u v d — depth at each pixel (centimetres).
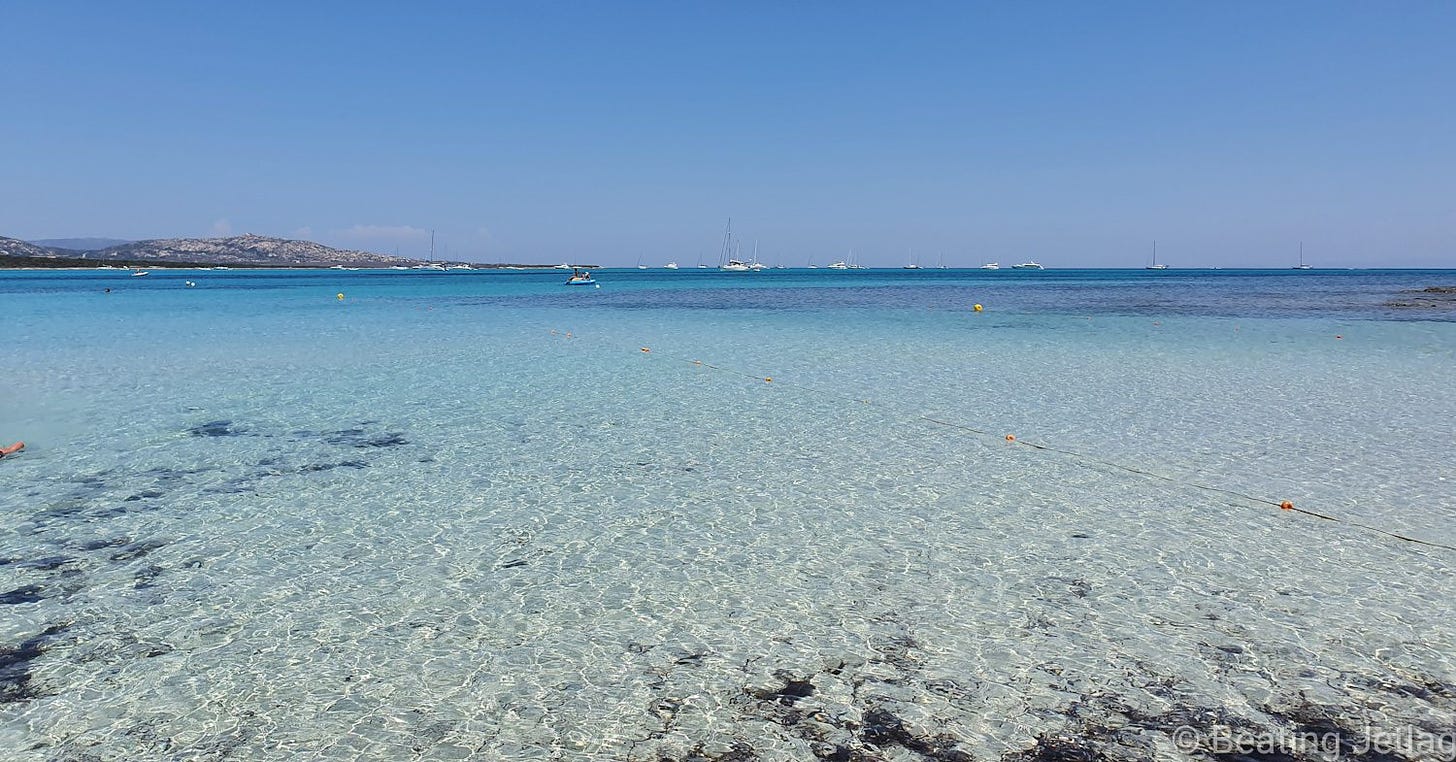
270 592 736
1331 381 1792
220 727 536
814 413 1490
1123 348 2431
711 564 796
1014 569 780
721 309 4400
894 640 645
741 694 572
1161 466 1129
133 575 770
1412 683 577
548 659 621
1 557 809
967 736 523
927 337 2798
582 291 6894
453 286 7894
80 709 556
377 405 1550
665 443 1266
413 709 556
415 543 853
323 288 7156
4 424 1376
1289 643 633
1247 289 7194
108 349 2362
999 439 1290
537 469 1124
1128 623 668
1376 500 973
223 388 1717
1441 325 3114
